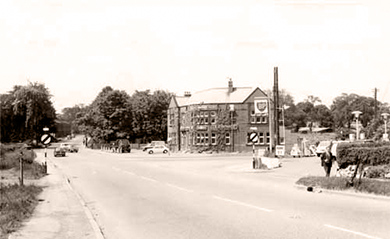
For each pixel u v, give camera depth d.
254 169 35.28
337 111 137.62
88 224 12.38
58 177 30.78
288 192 19.25
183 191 20.64
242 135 76.25
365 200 16.02
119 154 79.19
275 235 10.06
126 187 23.52
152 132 115.56
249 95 76.38
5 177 30.47
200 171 35.41
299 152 56.22
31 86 109.00
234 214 13.41
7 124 104.81
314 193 18.66
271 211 13.74
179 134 85.12
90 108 127.25
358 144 22.47
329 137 78.56
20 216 13.38
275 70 55.47
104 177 30.77
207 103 77.50
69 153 85.62
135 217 13.77
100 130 114.56
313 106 156.88
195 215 13.50
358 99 134.62
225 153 74.19
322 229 10.59
